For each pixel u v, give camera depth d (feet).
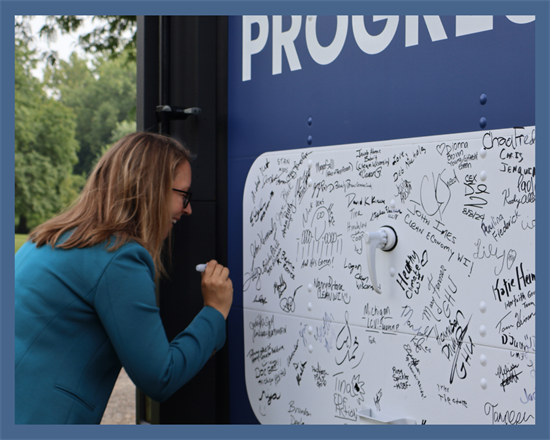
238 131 5.88
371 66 4.60
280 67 5.43
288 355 5.28
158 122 5.98
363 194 4.62
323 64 5.01
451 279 3.99
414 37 4.28
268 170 5.52
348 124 4.78
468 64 3.92
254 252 5.66
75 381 3.73
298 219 5.21
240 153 5.86
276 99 5.47
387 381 4.40
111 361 3.97
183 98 6.03
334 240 4.86
